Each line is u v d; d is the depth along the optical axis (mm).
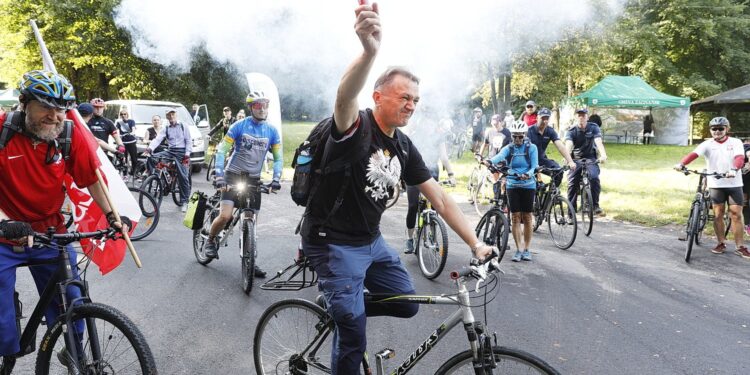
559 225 7418
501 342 4121
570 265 6418
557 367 3711
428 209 5977
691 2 27547
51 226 2881
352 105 2344
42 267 3027
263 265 6086
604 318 4684
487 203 10828
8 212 2896
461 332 4246
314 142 2523
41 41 3986
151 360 2555
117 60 19562
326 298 2611
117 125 11789
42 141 2822
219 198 6004
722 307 5023
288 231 7871
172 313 4539
